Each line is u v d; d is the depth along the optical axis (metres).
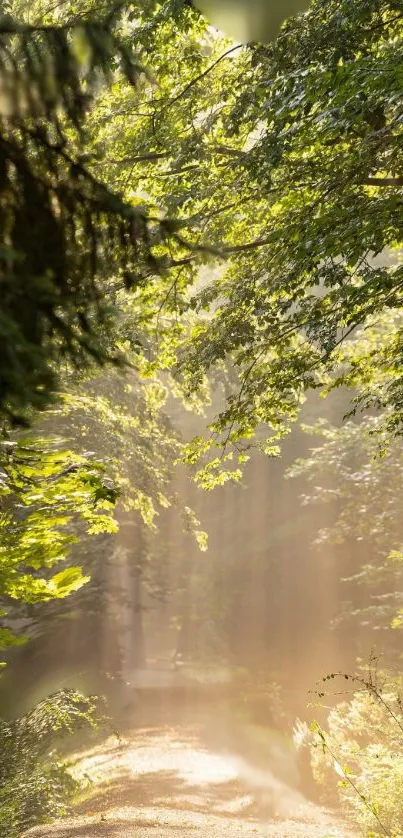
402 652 24.27
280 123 10.66
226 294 13.85
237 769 19.88
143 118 13.56
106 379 18.77
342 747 14.60
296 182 12.48
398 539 24.20
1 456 5.90
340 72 9.15
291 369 13.20
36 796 11.78
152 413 22.89
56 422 16.92
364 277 10.78
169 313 14.19
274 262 12.38
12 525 6.76
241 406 13.68
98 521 7.08
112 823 12.01
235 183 12.49
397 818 12.22
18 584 6.82
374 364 14.15
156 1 10.21
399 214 10.20
